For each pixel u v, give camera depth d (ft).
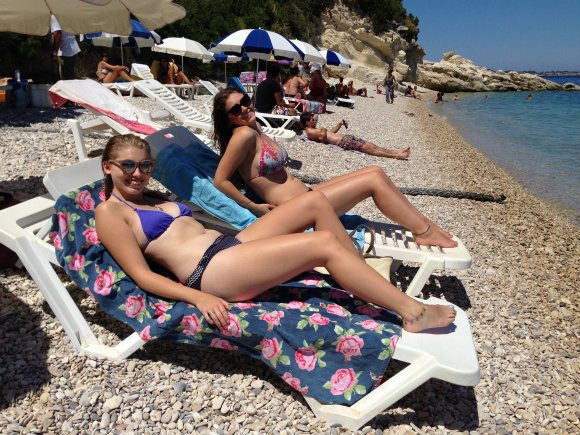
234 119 12.98
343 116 55.52
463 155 43.39
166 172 13.55
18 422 8.26
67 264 10.03
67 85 20.63
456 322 9.73
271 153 13.33
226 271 9.34
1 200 14.28
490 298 15.06
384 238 13.33
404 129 54.65
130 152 9.67
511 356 11.93
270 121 36.63
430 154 40.45
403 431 8.89
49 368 9.57
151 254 9.84
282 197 13.51
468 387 10.44
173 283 9.41
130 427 8.45
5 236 10.18
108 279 9.85
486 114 98.17
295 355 9.07
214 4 90.17
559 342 12.99
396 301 9.09
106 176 10.13
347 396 8.84
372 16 135.23
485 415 9.69
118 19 12.83
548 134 67.36
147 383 9.53
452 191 27.04
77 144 20.02
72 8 11.78
